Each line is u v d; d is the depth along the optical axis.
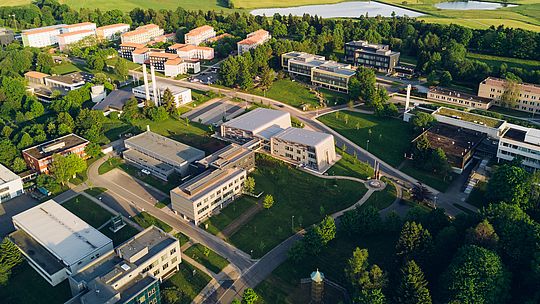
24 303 151.75
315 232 166.75
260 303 149.38
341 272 160.62
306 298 150.38
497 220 156.50
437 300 138.62
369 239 175.12
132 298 138.00
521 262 143.62
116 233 184.75
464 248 141.38
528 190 181.75
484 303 128.75
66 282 160.12
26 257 167.50
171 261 161.50
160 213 197.38
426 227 165.88
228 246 176.62
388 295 140.75
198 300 151.75
